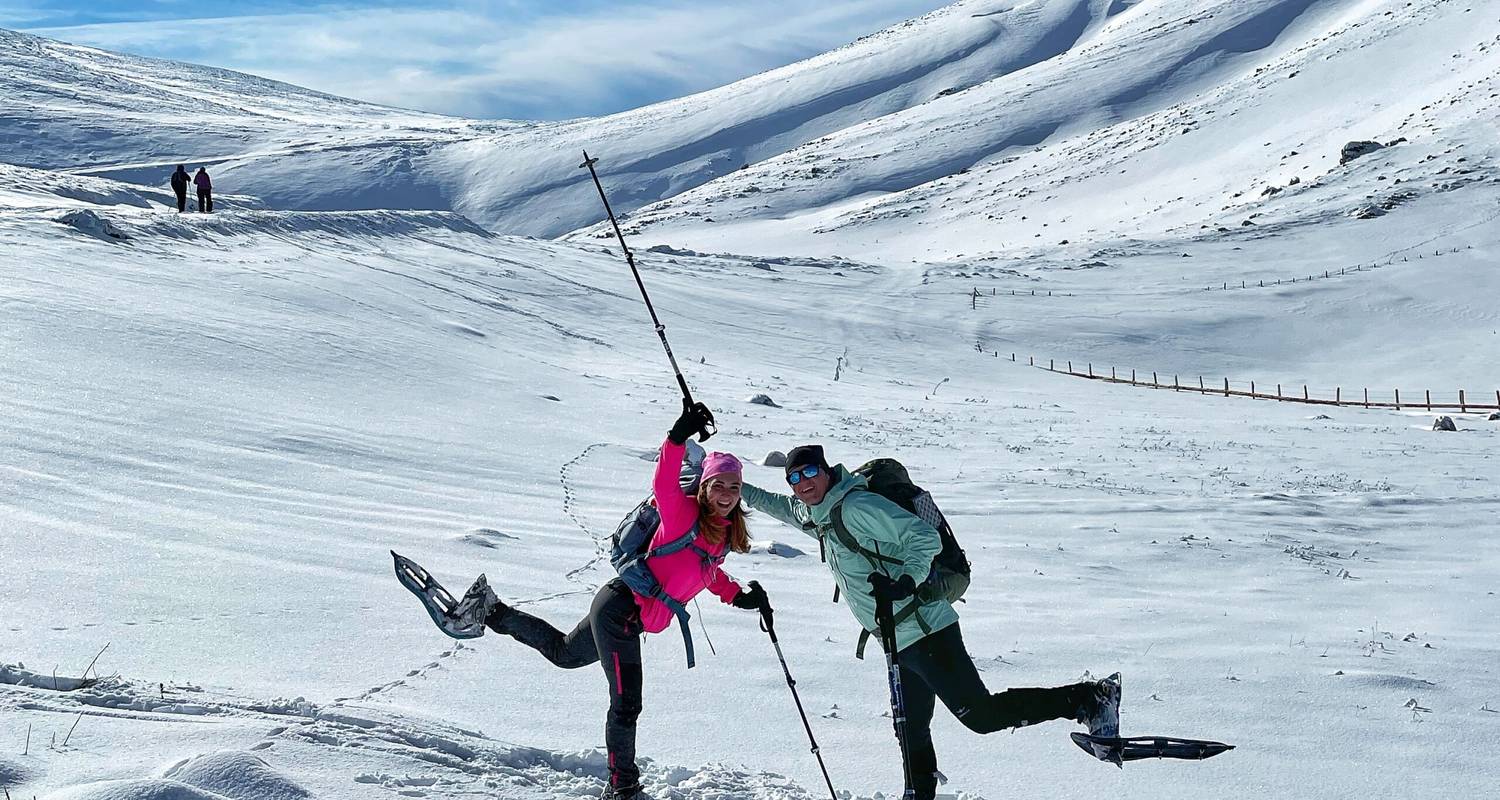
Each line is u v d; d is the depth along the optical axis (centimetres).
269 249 3728
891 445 2361
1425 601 1141
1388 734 686
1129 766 596
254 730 427
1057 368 4950
